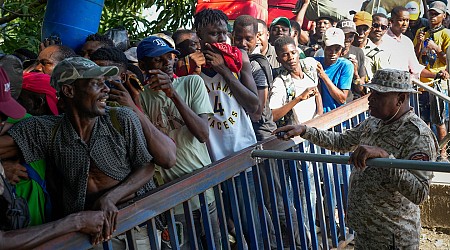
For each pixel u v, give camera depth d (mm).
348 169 4703
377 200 3270
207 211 3076
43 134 2572
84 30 4082
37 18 5695
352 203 3400
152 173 2734
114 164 2623
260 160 3488
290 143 3850
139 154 2674
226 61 3740
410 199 3082
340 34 5453
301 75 5090
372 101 3254
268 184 3611
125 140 2639
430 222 5625
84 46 3891
